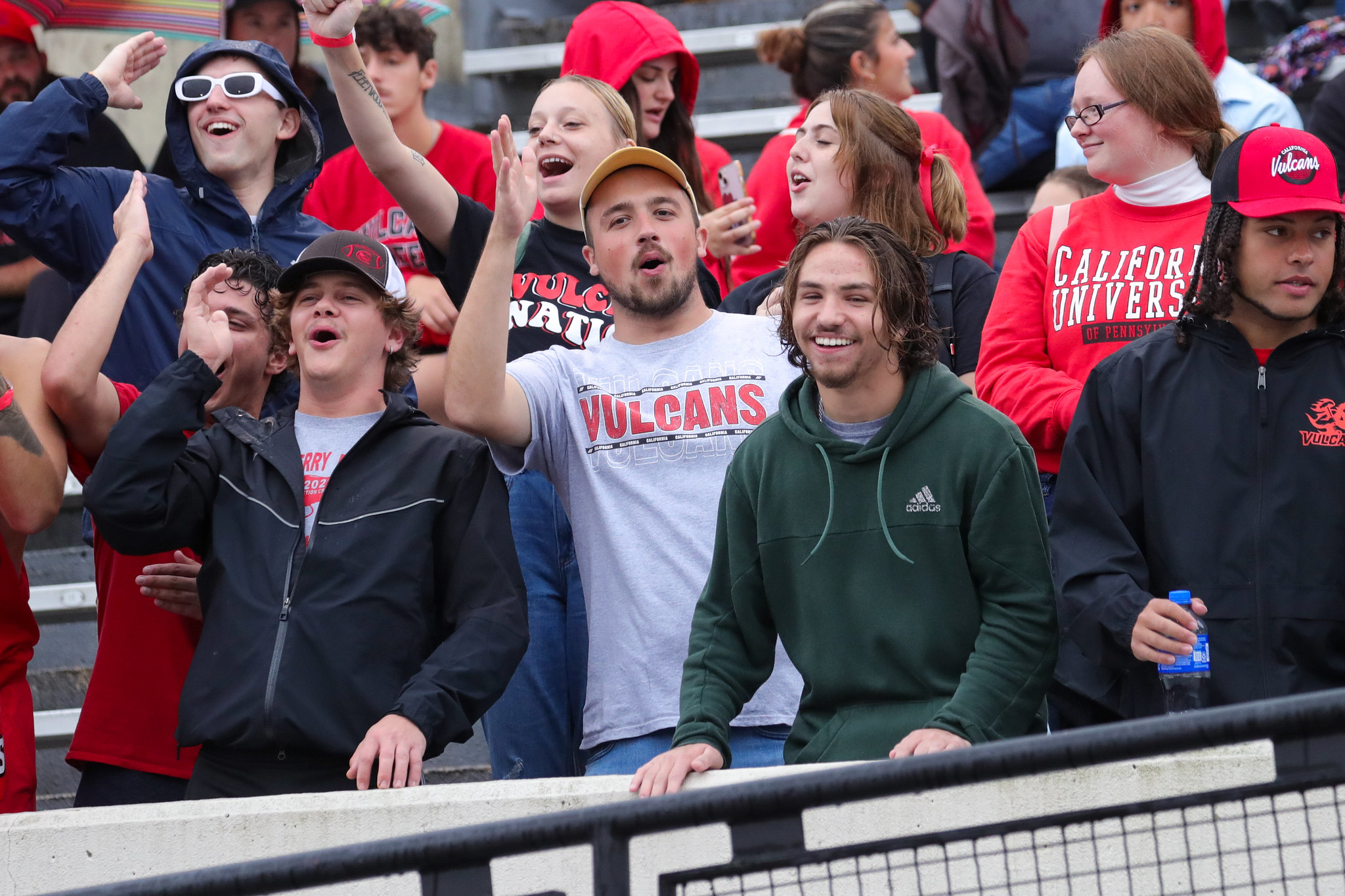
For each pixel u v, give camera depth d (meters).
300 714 9.03
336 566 9.41
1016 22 17.84
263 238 13.43
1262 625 8.84
